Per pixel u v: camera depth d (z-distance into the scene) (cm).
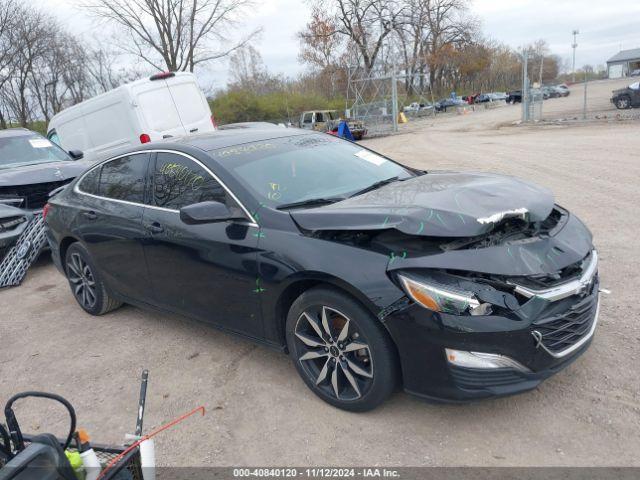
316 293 332
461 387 293
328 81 5538
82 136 1356
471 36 6356
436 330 289
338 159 448
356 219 320
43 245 739
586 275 317
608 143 1521
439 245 305
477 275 292
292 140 463
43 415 379
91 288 543
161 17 3706
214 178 397
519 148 1619
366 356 326
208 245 386
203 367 421
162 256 427
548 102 4838
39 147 912
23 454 194
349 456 304
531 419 318
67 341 501
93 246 502
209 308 408
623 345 384
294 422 339
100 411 377
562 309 302
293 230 346
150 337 487
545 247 315
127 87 1196
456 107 5916
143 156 466
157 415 364
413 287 292
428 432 316
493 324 284
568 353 308
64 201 548
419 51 6122
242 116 4056
